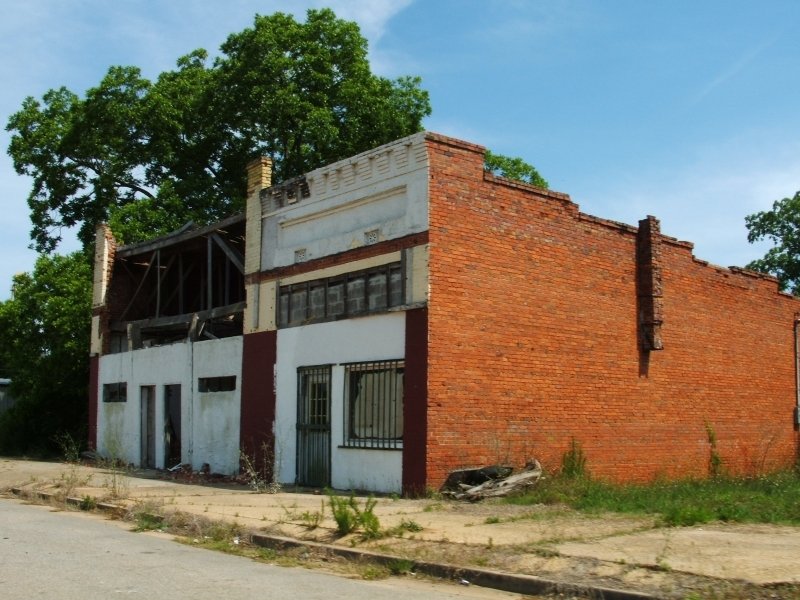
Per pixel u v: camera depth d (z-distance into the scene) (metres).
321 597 7.33
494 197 16.33
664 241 19.91
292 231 18.73
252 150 34.75
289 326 18.41
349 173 17.16
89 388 26.77
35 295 29.14
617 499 13.10
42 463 25.12
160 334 24.91
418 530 10.42
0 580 7.80
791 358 23.88
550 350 16.95
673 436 19.52
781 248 39.38
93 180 36.97
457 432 15.13
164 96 35.25
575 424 17.23
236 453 19.61
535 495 13.74
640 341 19.02
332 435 16.86
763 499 12.56
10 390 30.53
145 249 24.78
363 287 16.56
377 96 33.84
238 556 9.73
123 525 12.41
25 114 37.22
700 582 7.20
